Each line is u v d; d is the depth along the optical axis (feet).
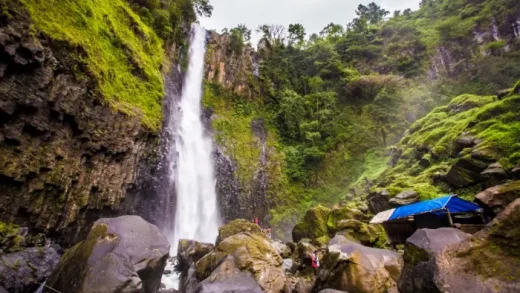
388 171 93.15
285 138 134.92
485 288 17.01
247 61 149.69
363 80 152.25
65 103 47.11
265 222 109.19
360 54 180.96
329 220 68.28
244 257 35.32
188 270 41.29
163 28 109.70
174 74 110.22
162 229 76.54
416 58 165.68
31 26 42.96
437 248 23.41
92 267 28.22
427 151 79.77
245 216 104.88
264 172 119.03
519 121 57.11
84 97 51.83
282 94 145.48
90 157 53.98
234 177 109.09
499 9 155.22
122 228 34.35
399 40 179.01
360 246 33.68
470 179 53.83
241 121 128.26
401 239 50.78
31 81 41.34
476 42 154.10
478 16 161.68
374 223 53.11
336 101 151.64
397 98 140.46
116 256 29.89
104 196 56.34
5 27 37.04
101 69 58.34
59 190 46.32
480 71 137.28
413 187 60.90
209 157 105.29
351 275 29.94
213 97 126.82
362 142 132.26
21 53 39.27
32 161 41.55
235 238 39.01
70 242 49.29
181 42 120.67
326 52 174.91
